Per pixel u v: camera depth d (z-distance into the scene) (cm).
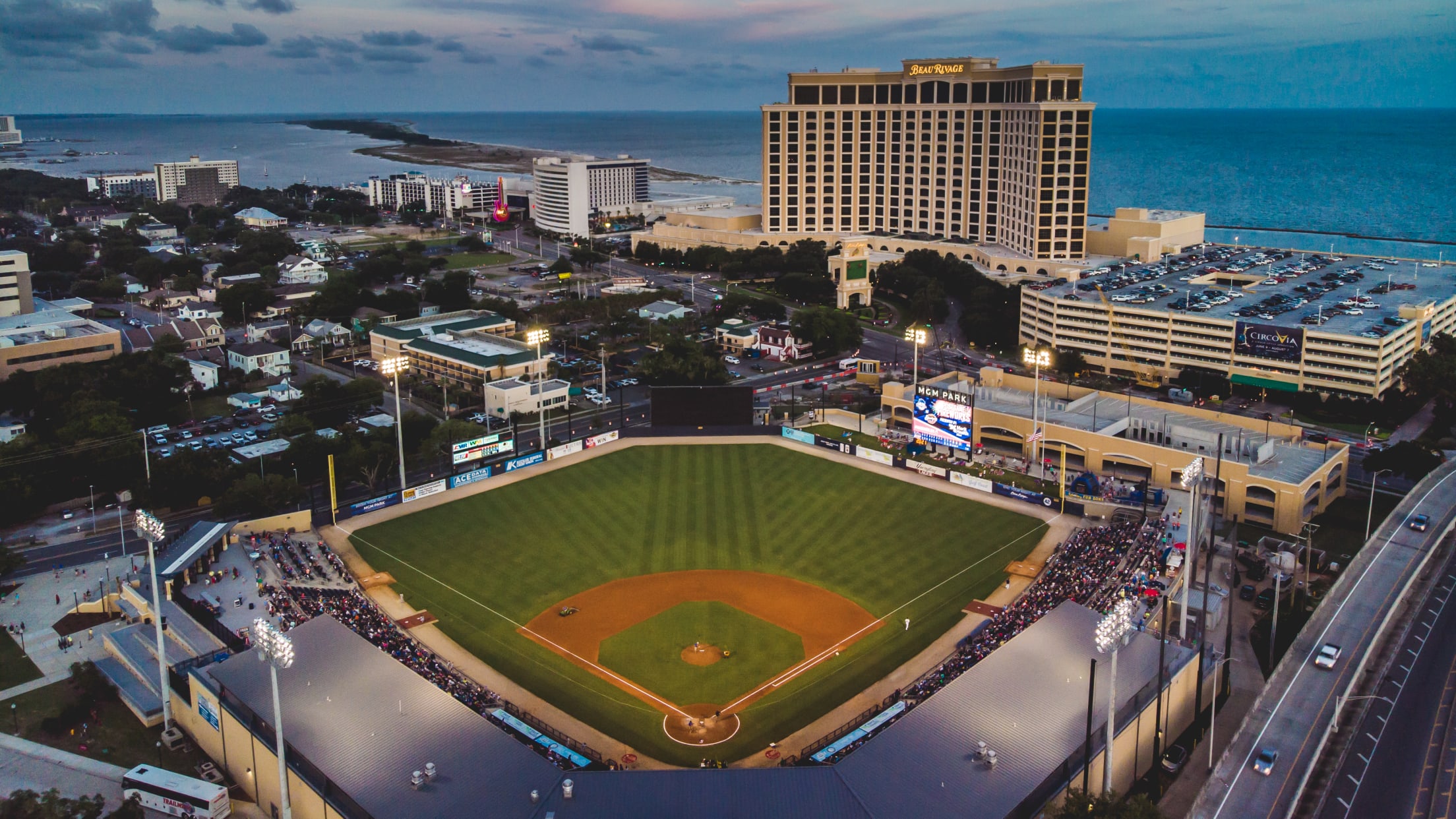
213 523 18238
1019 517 19862
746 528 19788
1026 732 11656
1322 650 14662
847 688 14112
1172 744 12850
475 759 11281
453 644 15425
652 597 16938
